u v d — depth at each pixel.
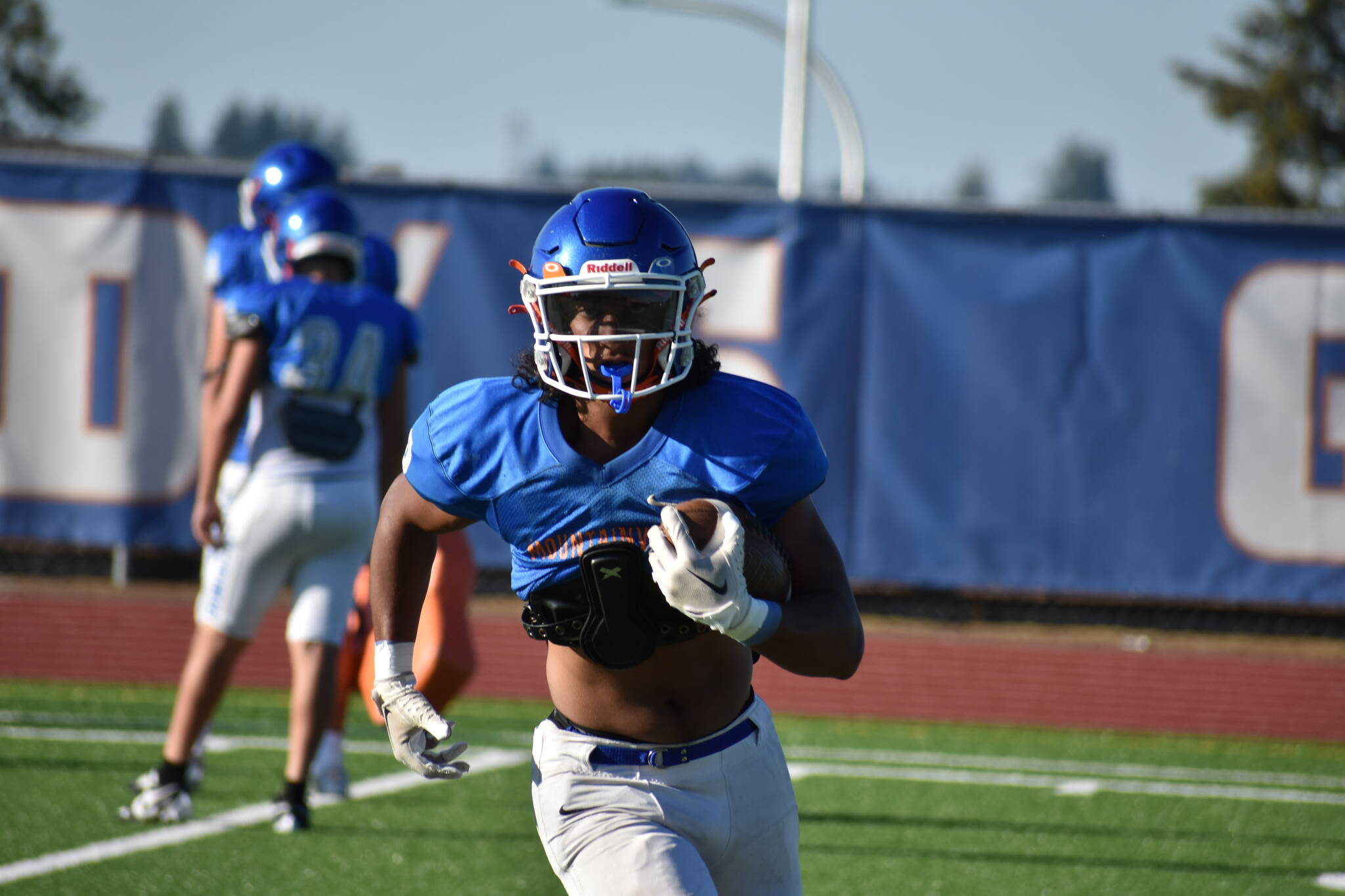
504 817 18.98
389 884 15.44
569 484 8.18
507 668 30.20
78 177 32.47
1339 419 31.25
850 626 8.10
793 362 32.12
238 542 17.16
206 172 32.62
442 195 32.38
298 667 17.67
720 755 8.66
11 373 32.38
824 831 18.80
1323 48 83.69
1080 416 31.66
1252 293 31.31
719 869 8.82
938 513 31.88
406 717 8.80
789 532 8.49
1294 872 17.28
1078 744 27.45
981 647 30.62
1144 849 18.34
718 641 8.62
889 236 31.95
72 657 30.30
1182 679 30.27
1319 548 31.30
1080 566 31.66
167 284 32.62
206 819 18.17
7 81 77.19
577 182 32.38
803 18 49.56
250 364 17.00
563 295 8.14
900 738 27.19
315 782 19.66
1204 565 31.48
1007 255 31.77
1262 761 26.08
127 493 32.47
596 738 8.71
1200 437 31.48
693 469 8.09
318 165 21.28
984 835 18.88
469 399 8.45
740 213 32.19
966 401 31.86
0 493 32.34
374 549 9.05
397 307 18.09
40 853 16.12
